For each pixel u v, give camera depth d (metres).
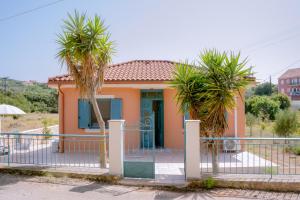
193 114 7.81
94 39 7.76
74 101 11.94
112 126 7.23
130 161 7.25
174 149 11.72
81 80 8.03
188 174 6.70
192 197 5.99
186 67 7.83
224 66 7.35
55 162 8.63
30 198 5.93
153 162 7.16
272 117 28.25
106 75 12.02
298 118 15.34
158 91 12.18
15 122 29.97
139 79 11.10
